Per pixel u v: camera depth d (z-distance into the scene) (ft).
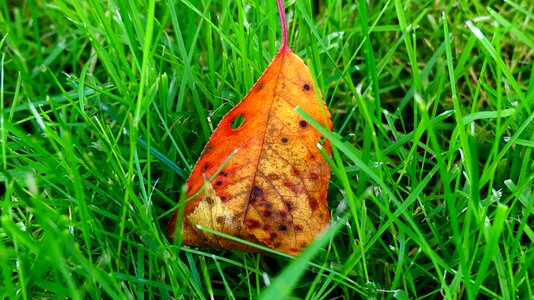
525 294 0.88
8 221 0.75
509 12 1.29
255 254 0.97
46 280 0.87
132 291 0.87
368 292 0.88
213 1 1.31
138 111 0.87
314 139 0.87
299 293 0.95
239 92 1.08
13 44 1.25
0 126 0.93
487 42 0.95
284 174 0.88
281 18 0.86
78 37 1.27
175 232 0.87
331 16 1.21
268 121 0.88
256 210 0.88
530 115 0.90
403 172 0.94
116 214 1.00
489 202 0.89
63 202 0.95
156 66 1.18
